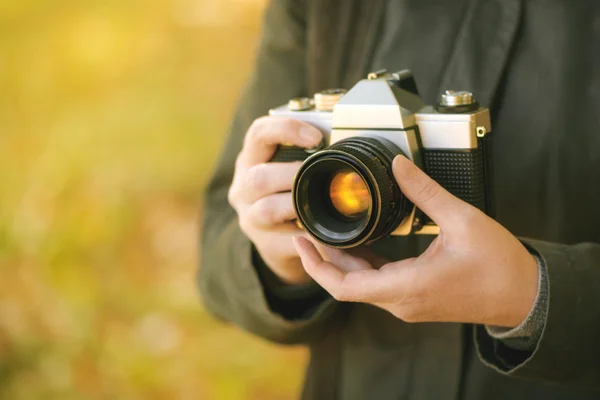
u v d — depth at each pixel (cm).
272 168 97
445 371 106
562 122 99
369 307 112
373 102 91
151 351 298
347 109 92
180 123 409
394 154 88
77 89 446
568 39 98
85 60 459
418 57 107
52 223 353
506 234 83
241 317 114
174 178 380
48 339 301
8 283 323
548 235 102
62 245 343
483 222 82
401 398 110
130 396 282
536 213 102
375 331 112
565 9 98
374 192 82
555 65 99
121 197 370
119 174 380
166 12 502
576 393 102
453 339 105
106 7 502
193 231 359
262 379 286
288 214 96
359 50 112
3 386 284
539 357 86
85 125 410
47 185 374
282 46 121
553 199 100
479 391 105
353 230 86
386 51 110
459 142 90
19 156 399
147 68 457
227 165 127
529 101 101
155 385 285
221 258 116
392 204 85
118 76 454
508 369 92
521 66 101
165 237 355
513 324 87
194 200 375
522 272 83
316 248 92
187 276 337
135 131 408
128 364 291
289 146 100
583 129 98
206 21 495
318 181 88
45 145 403
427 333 108
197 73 451
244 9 505
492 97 101
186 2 509
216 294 120
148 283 334
